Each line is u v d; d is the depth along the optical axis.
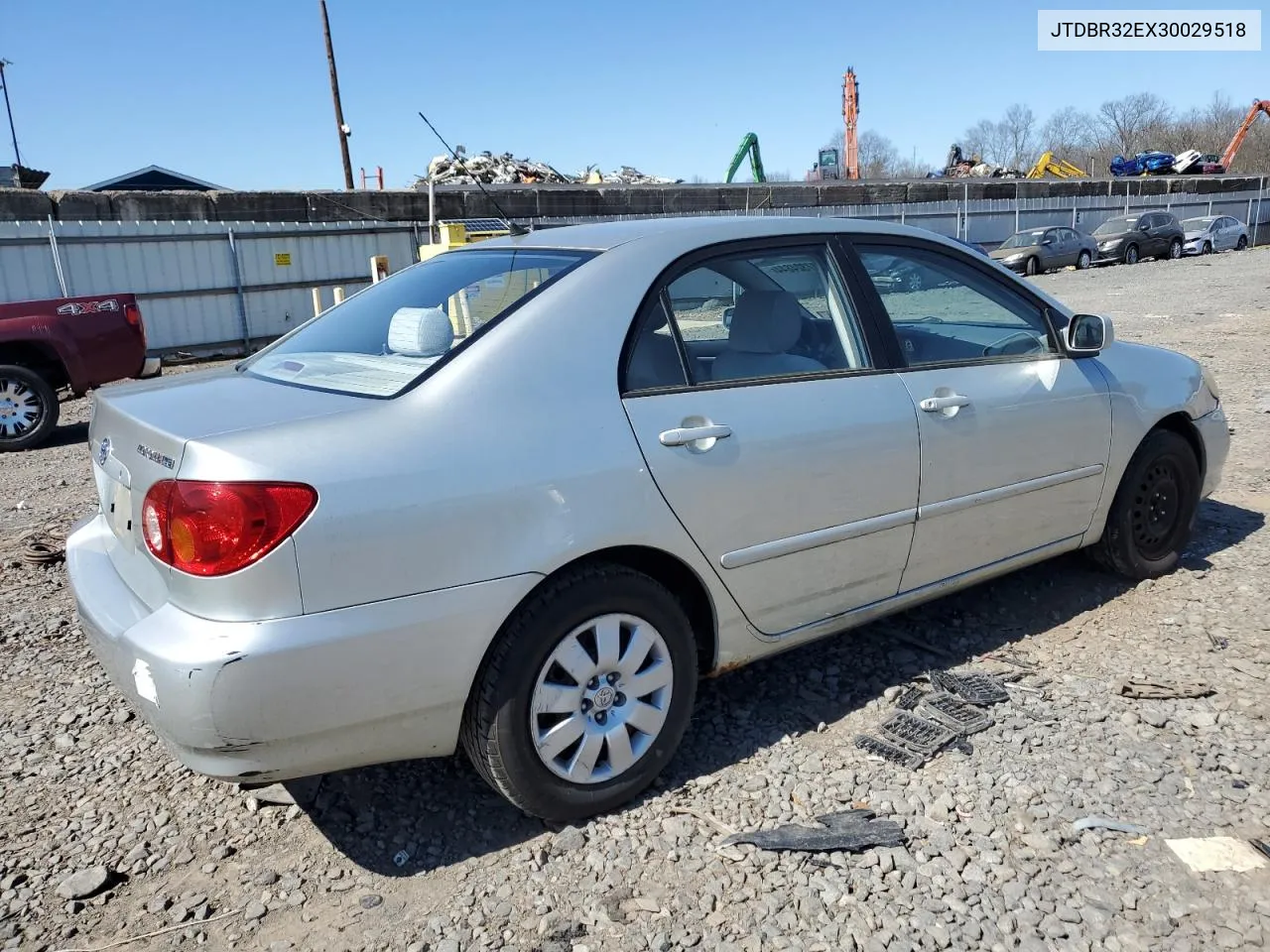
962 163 53.09
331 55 27.88
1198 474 4.57
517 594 2.61
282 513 2.33
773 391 3.15
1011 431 3.72
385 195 22.42
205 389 2.99
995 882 2.56
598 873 2.65
